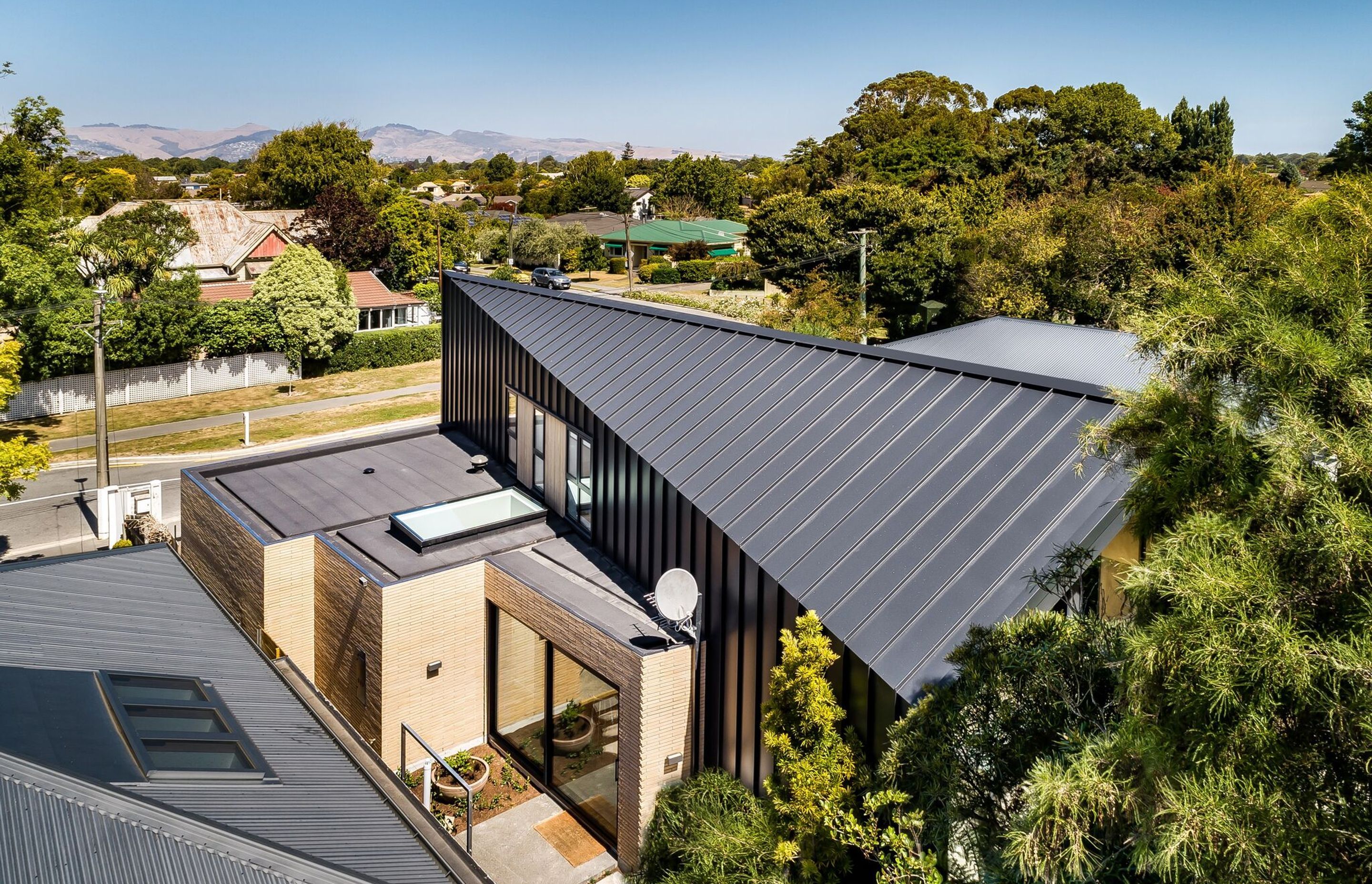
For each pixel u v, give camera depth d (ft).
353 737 31.19
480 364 64.75
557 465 53.88
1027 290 140.36
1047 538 30.19
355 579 47.32
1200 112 259.19
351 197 212.23
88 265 129.49
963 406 37.17
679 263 259.60
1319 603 15.34
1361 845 14.43
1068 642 23.45
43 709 22.62
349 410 125.49
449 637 47.32
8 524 82.12
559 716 43.98
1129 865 18.94
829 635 30.96
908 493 34.17
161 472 97.81
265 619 50.83
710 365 46.98
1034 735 22.43
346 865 20.33
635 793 37.99
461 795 43.50
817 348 44.73
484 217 357.82
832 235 190.80
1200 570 15.74
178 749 23.06
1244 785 14.94
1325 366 16.30
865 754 30.17
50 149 161.48
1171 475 19.10
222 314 134.00
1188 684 15.65
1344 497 15.92
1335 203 19.42
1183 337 18.81
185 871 17.89
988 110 314.55
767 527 35.50
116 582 34.27
